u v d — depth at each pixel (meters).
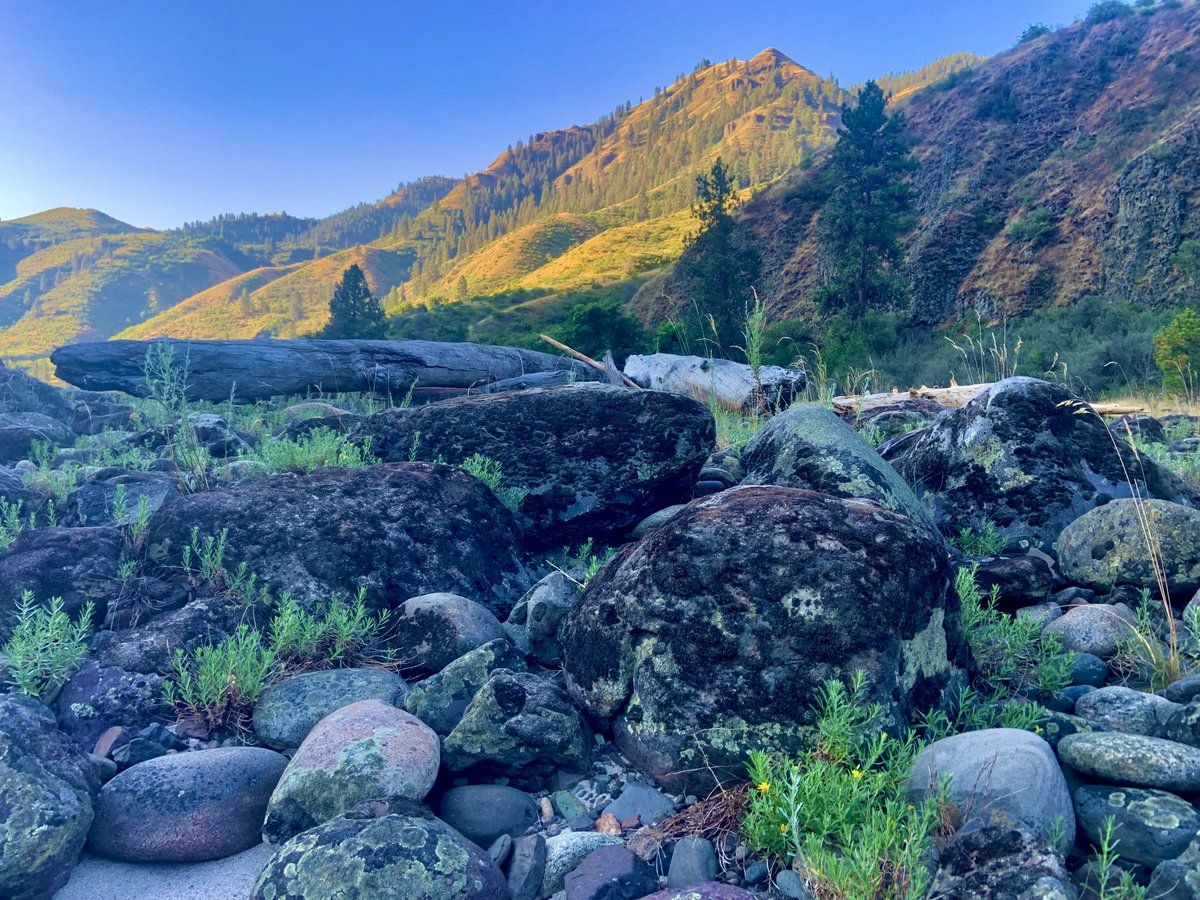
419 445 5.67
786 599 2.88
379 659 3.81
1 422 7.58
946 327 53.34
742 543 3.04
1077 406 4.85
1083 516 4.22
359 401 11.23
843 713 2.62
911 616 2.91
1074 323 36.69
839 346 32.41
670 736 2.85
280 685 3.40
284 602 3.96
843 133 44.84
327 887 2.23
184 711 3.32
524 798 2.83
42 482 5.36
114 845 2.68
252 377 9.89
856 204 43.78
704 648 2.90
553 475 5.43
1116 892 2.09
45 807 2.51
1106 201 52.62
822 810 2.38
